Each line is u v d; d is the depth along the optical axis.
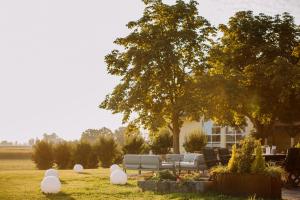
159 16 31.92
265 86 33.59
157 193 14.85
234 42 36.06
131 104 29.52
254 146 14.02
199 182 14.52
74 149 44.69
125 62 30.50
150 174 23.25
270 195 13.21
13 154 112.69
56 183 15.01
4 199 13.59
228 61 34.97
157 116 29.72
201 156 21.23
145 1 32.09
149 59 29.33
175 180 15.87
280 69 31.39
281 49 34.38
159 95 30.53
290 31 34.94
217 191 14.08
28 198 13.88
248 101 31.45
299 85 31.59
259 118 34.97
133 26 32.12
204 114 28.42
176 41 30.22
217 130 47.47
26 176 22.19
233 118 32.09
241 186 13.61
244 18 36.19
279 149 41.38
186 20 31.70
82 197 14.05
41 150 45.44
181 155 22.56
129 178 20.94
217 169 14.29
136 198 13.64
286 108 34.31
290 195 14.34
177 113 30.16
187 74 31.34
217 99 28.91
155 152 43.69
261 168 13.48
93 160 44.19
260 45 34.56
